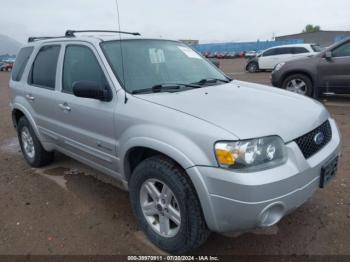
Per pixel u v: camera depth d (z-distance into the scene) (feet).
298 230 10.39
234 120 8.38
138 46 12.27
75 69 12.40
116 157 10.65
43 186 14.30
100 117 10.84
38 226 11.33
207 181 7.98
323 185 9.06
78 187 14.03
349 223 10.61
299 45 66.69
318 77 27.78
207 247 9.87
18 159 17.98
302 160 8.36
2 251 10.12
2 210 12.49
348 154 16.05
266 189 7.63
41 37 16.24
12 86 16.71
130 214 11.80
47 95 13.60
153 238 9.91
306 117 9.34
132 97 10.10
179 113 8.86
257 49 150.51
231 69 85.51
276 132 8.23
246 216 7.75
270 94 11.02
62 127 13.01
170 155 8.55
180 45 13.84
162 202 9.43
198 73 12.67
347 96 30.73
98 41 11.78
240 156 7.75
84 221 11.50
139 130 9.39
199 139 8.14
